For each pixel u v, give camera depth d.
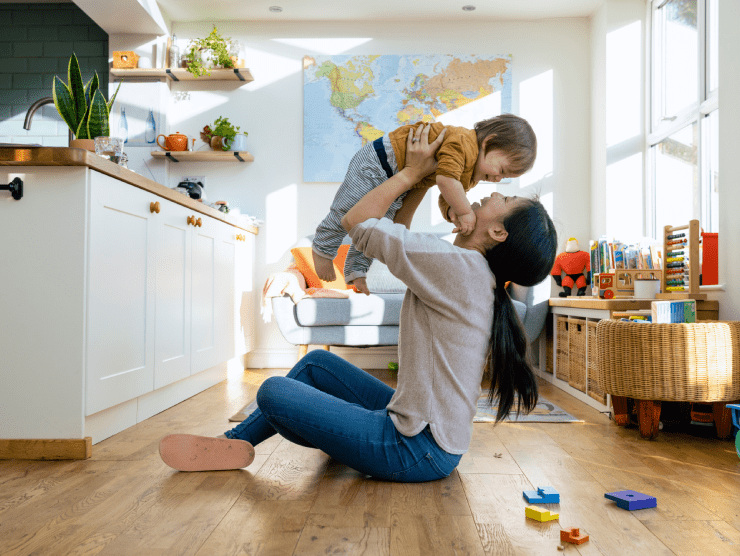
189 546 1.10
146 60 3.96
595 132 4.01
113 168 1.89
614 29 3.84
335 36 4.14
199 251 2.88
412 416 1.38
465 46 4.12
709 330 2.00
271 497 1.38
